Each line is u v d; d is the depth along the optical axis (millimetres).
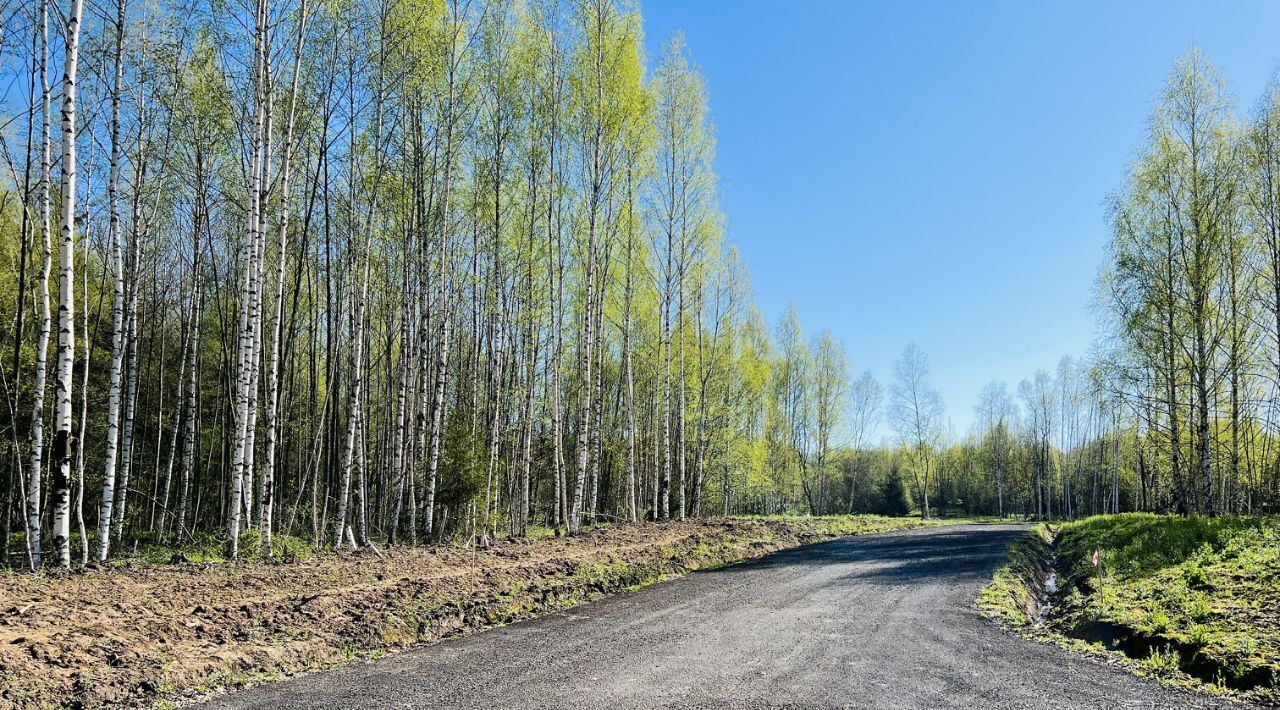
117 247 11828
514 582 11445
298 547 14086
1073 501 66750
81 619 7371
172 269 21219
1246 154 19500
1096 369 23172
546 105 19094
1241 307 20922
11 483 14938
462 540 17297
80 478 11367
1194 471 24219
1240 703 5973
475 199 18422
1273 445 27922
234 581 10094
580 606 11000
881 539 25188
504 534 21203
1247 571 10117
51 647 6250
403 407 16094
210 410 23641
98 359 19828
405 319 16188
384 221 17578
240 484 12492
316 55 14477
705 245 26156
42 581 9094
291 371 19781
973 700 6004
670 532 20797
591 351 20312
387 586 10305
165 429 23250
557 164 20250
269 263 19609
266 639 7469
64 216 9930
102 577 9773
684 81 25172
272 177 16625
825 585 13289
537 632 8922
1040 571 17172
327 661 7297
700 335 29219
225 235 20312
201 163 16141
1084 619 9633
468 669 7020
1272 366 21469
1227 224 20094
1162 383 22422
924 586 13062
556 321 20625
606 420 34156
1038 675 6891
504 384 22219
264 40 12250
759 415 40594
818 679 6645
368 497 21344
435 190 17812
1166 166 20641
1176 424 21688
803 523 28766
